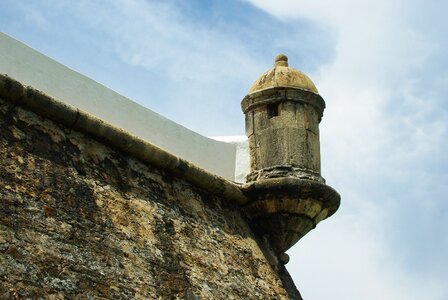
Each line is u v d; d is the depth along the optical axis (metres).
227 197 11.59
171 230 10.26
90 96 10.59
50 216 8.92
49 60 10.25
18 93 9.26
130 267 9.38
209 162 11.97
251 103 12.27
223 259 10.75
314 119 12.20
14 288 8.16
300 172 11.73
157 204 10.32
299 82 12.18
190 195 10.98
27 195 8.84
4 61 9.76
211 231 10.89
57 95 10.20
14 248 8.38
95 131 9.94
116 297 9.01
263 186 11.61
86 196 9.45
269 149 11.91
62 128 9.71
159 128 11.42
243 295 10.63
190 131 11.88
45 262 8.57
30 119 9.41
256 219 11.88
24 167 9.02
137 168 10.38
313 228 12.02
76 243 8.99
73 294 8.62
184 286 9.87
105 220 9.48
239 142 12.41
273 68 12.38
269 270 11.46
